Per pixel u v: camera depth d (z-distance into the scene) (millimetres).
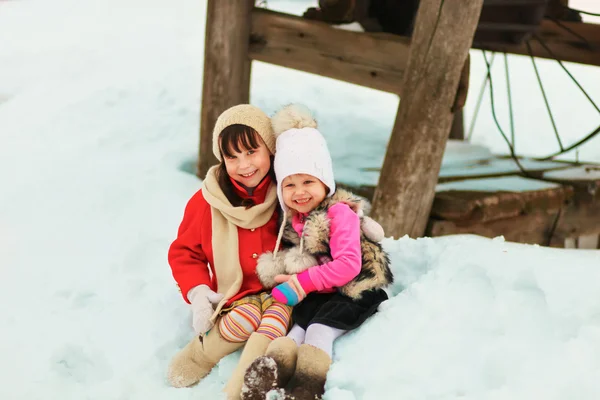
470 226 3900
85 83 7500
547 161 5367
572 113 8250
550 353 1984
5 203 4258
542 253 2562
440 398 1924
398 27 4699
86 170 4816
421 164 3656
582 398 1854
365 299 2270
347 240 2205
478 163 5184
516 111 8312
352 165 4961
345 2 4309
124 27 10578
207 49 4594
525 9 4824
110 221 3945
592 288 2213
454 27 3451
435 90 3545
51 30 10414
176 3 12500
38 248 3586
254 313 2268
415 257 2703
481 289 2289
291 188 2258
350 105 7352
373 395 1972
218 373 2303
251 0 4613
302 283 2201
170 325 2604
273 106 6945
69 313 2811
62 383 2344
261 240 2395
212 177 2422
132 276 3156
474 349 2055
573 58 5383
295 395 1942
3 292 3070
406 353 2088
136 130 5840
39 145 5590
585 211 4520
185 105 6574
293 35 4453
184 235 2459
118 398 2238
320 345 2090
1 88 7523
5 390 2320
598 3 11164
